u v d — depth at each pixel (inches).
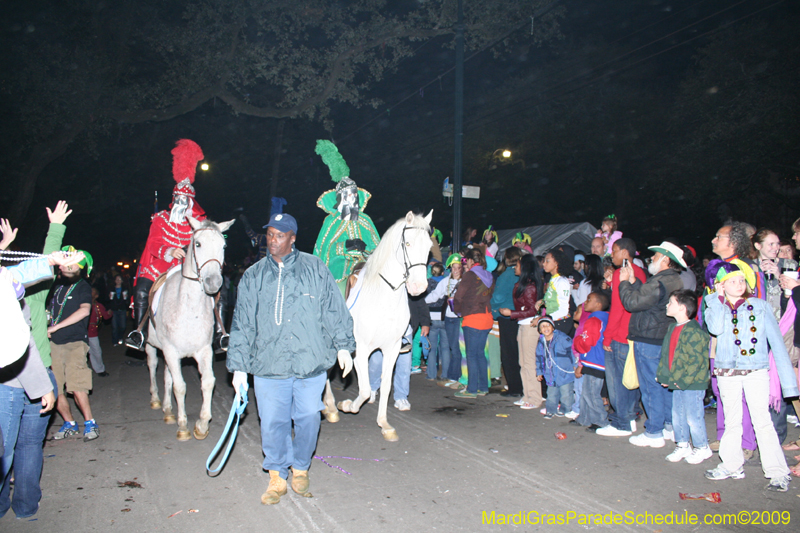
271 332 157.2
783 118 557.6
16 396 141.5
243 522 152.1
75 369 223.0
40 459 154.9
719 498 165.8
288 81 664.4
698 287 278.5
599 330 234.7
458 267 324.2
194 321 214.4
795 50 569.3
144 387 335.3
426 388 329.4
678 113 679.7
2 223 153.6
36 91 599.8
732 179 629.9
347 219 274.8
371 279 225.8
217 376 379.2
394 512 158.4
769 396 188.4
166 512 158.2
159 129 921.5
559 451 211.3
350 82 705.0
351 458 203.5
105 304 540.7
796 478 180.9
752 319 175.0
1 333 119.6
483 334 295.4
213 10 623.8
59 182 839.1
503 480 182.5
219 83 654.5
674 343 196.2
